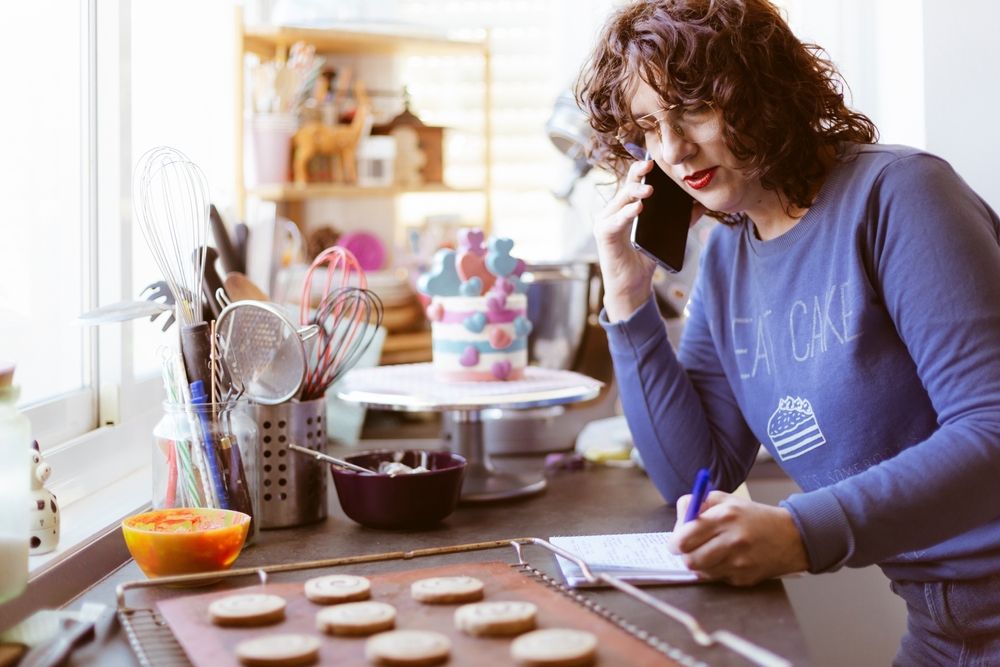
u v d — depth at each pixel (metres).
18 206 1.13
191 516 0.93
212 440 0.97
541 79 2.73
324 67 2.45
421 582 0.76
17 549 0.76
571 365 1.68
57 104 1.23
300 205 2.62
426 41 2.39
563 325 1.66
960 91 1.64
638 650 0.62
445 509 1.10
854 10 1.88
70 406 1.24
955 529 0.82
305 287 1.21
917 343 0.89
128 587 0.75
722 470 1.19
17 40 1.12
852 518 0.80
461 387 1.26
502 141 2.75
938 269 0.88
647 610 0.78
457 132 2.72
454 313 1.30
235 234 1.36
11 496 0.75
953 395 0.86
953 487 0.80
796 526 0.81
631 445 1.50
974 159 1.65
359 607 0.70
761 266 1.07
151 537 0.85
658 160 1.03
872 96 1.88
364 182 2.35
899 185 0.92
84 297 1.31
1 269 1.09
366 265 2.51
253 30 2.15
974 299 0.86
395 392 1.22
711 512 0.82
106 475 1.27
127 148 1.35
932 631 1.04
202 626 0.69
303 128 2.24
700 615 0.77
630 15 1.00
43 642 0.73
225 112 2.10
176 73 1.68
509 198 2.78
